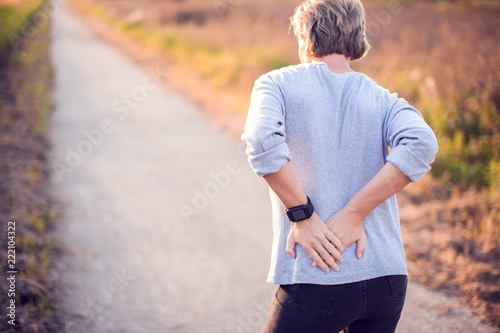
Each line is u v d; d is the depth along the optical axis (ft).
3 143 17.49
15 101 24.48
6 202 12.35
